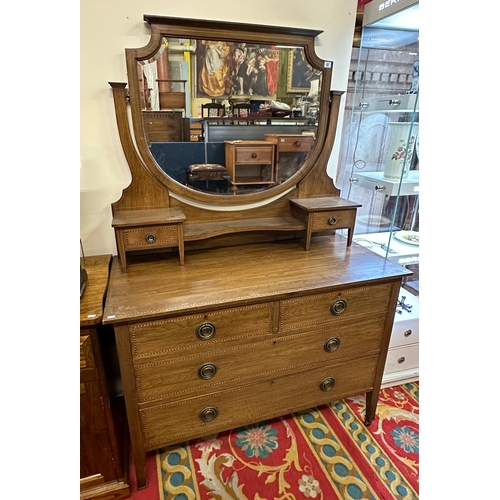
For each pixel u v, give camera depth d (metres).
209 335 1.13
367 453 1.43
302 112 1.43
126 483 1.24
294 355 1.31
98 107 1.24
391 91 1.60
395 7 1.31
